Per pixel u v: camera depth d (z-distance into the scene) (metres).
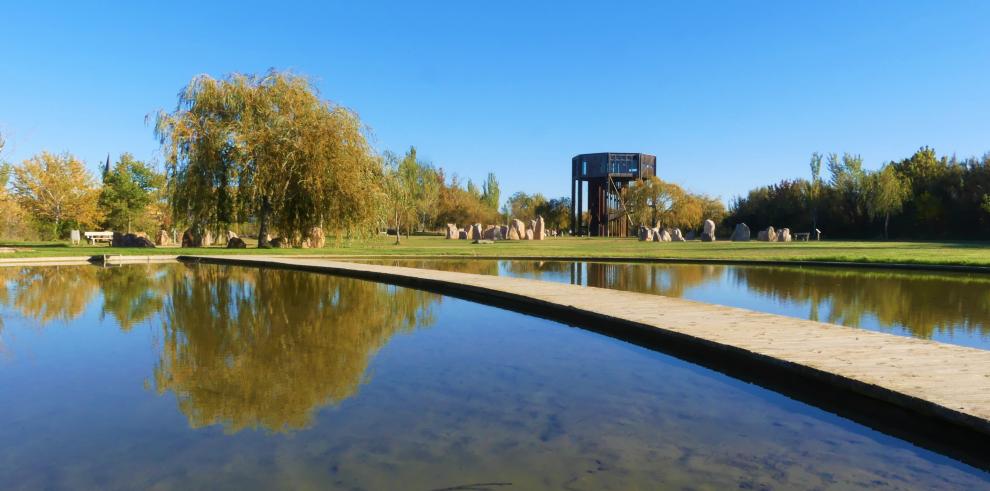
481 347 5.75
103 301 9.04
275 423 3.46
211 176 21.23
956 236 41.41
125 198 39.50
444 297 9.84
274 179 21.23
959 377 3.94
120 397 3.99
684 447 3.11
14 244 28.47
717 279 12.53
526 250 24.98
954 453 3.12
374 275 12.86
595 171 60.19
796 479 2.72
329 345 5.80
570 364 5.05
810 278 12.55
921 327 6.62
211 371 4.73
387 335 6.39
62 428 3.38
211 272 14.63
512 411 3.70
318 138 21.69
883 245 29.09
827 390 4.08
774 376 4.55
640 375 4.69
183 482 2.64
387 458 2.91
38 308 8.30
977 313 7.62
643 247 28.16
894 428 3.51
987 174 40.00
